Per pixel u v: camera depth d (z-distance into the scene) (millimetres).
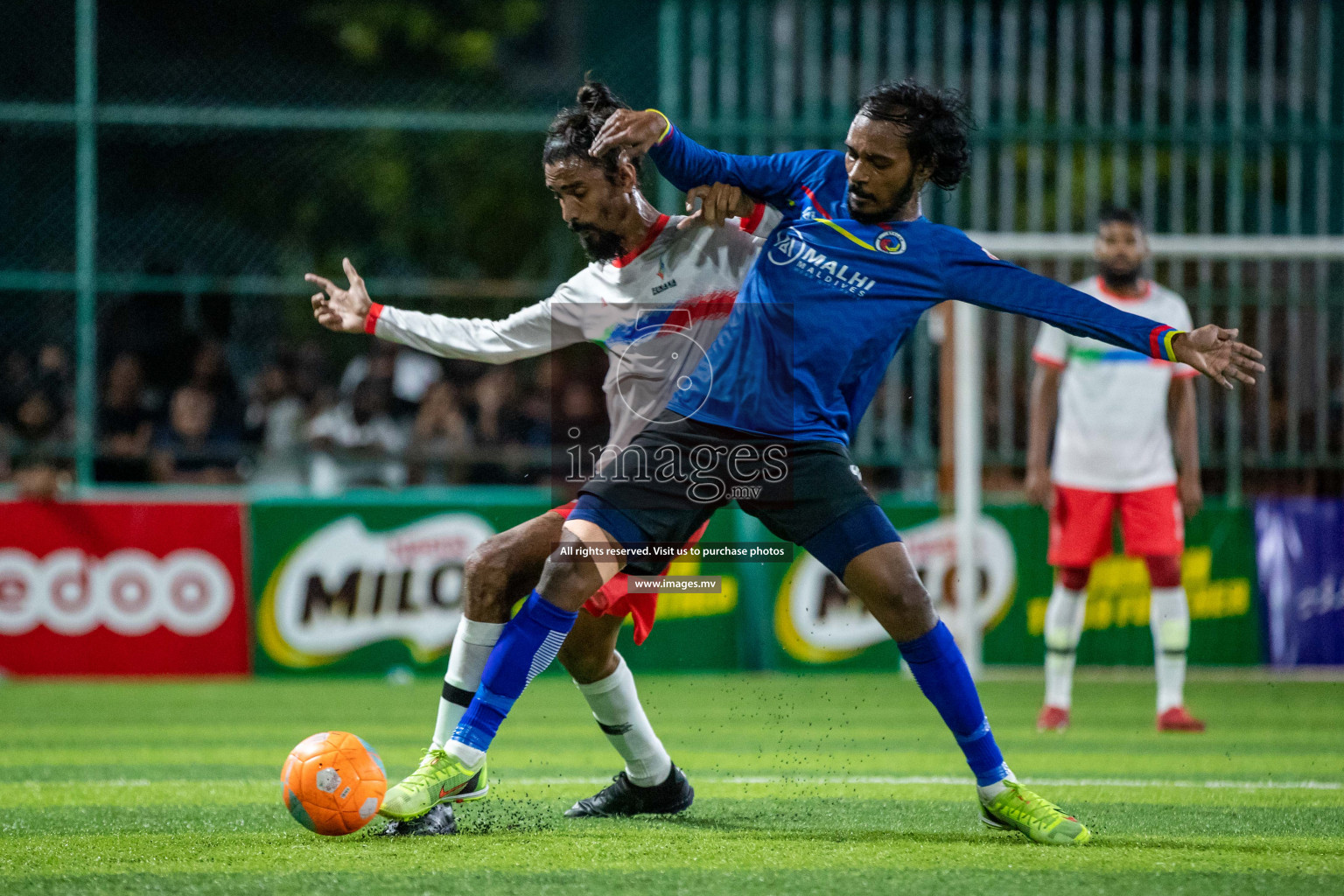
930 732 22625
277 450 35500
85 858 11383
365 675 31484
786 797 15289
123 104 41000
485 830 12734
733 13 34750
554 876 10484
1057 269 33562
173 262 37562
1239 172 34031
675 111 34625
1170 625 22906
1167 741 21484
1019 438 33375
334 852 11555
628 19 40281
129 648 31016
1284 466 32906
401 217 43312
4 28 39938
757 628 32250
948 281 12141
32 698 27422
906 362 33719
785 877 10484
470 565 12469
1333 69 36500
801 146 34406
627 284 12875
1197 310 33156
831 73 37406
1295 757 19562
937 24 37531
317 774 12016
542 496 32375
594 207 12648
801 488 12008
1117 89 34312
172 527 31250
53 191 40375
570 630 12109
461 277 43531
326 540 31641
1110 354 22859
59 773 17609
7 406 36375
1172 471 23141
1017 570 32250
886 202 12125
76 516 31000
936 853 11578
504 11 53062
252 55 48781
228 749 20266
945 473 32000
